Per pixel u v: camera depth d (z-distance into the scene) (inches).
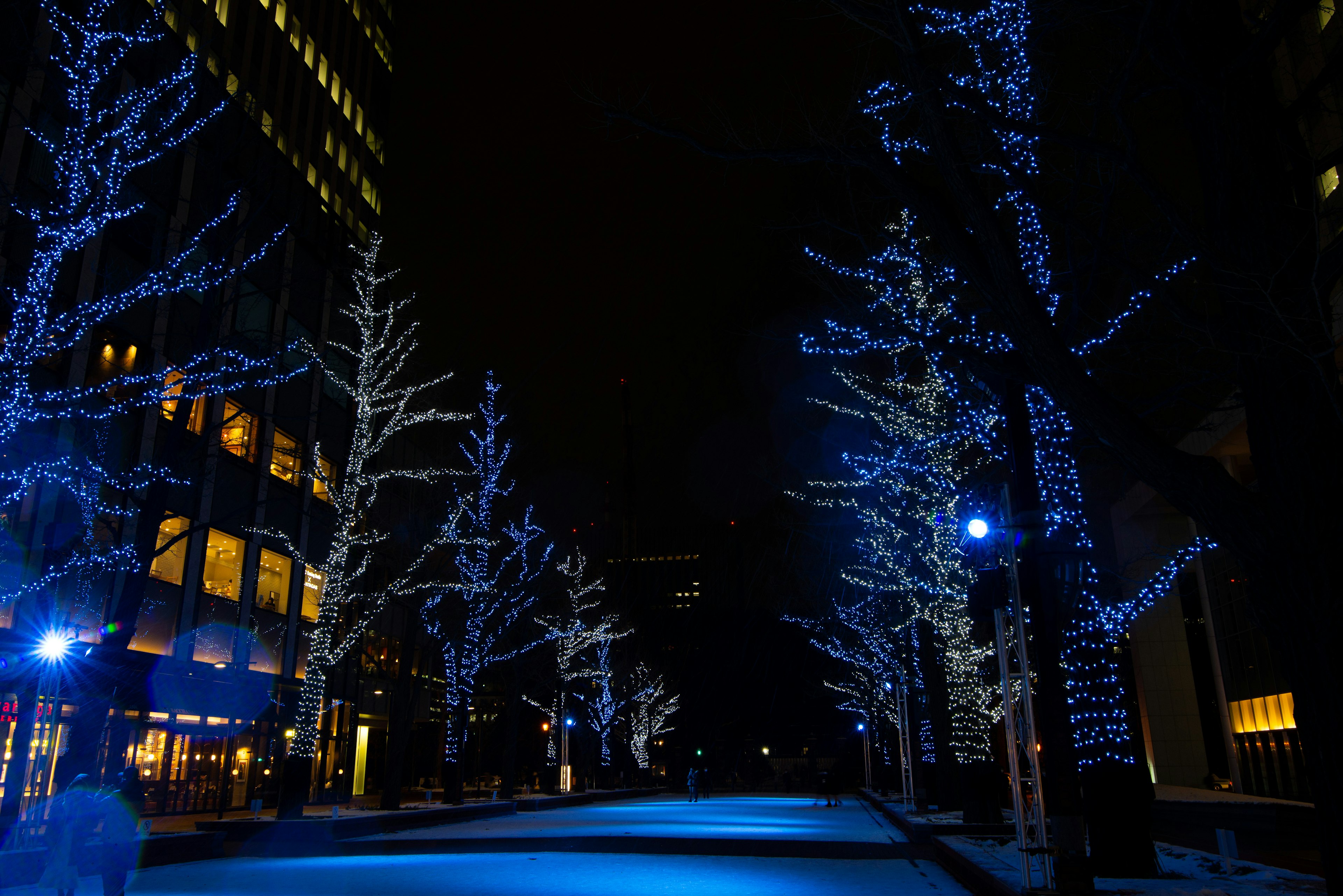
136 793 426.3
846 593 1336.1
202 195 1084.5
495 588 1288.1
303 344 928.3
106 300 653.9
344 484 975.6
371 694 1579.7
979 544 399.2
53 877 409.1
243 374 1176.2
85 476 766.5
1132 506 1654.8
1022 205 387.2
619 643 2258.9
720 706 3836.1
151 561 627.8
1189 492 255.0
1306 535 238.7
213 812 1088.8
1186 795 1467.8
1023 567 370.9
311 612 1352.1
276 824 788.0
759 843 793.6
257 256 778.2
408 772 1758.1
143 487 956.6
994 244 266.7
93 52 645.3
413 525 1135.0
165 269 709.3
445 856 707.4
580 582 1729.8
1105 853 410.6
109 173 622.8
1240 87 266.8
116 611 606.9
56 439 857.5
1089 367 416.8
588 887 524.7
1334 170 517.0
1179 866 431.8
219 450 1141.7
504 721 2047.2
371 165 1859.0
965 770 748.0
